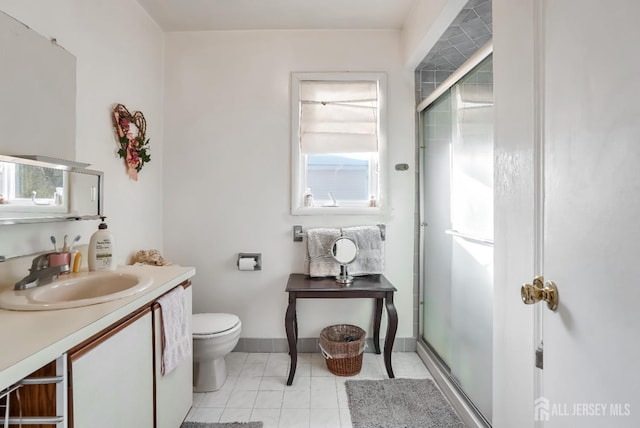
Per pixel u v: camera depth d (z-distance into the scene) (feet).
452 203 5.92
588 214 1.89
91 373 2.88
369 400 5.64
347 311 7.62
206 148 7.54
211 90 7.52
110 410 3.15
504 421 3.43
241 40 7.50
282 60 7.52
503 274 3.43
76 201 4.68
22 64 3.93
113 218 5.76
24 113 3.96
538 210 2.83
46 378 2.51
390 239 7.61
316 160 7.83
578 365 1.97
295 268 7.59
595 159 1.83
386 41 7.52
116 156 5.83
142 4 6.54
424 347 7.22
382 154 7.52
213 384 5.98
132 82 6.31
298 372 6.66
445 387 5.82
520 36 3.07
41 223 4.25
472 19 5.52
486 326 4.70
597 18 1.82
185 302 4.85
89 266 4.66
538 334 2.87
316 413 5.34
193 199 7.55
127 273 4.58
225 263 7.59
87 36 5.07
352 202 7.84
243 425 5.02
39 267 3.97
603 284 1.77
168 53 7.50
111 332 3.18
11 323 2.86
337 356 6.44
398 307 7.64
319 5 6.63
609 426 1.71
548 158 2.32
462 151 5.48
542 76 2.70
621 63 1.65
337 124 7.60
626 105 1.62
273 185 7.56
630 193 1.59
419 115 7.57
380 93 7.50
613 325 1.69
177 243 7.58
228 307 7.61
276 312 7.62
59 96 4.48
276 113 7.53
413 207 7.62
